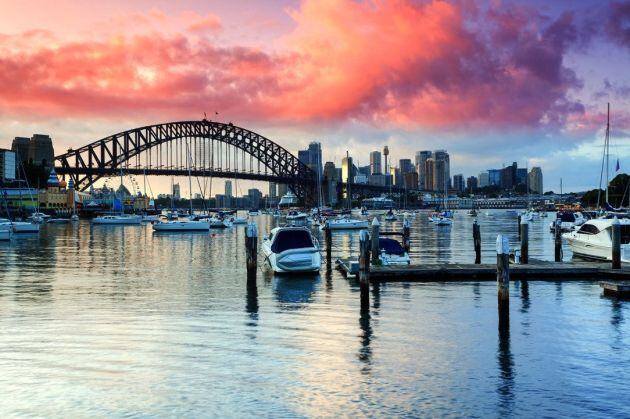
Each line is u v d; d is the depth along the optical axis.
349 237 82.12
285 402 12.50
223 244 66.38
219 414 11.88
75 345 16.95
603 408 12.24
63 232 100.81
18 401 12.55
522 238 33.53
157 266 39.94
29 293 26.97
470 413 11.96
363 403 12.45
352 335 18.19
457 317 20.88
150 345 16.94
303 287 28.25
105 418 11.70
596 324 19.69
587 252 39.12
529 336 18.06
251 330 18.88
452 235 82.38
